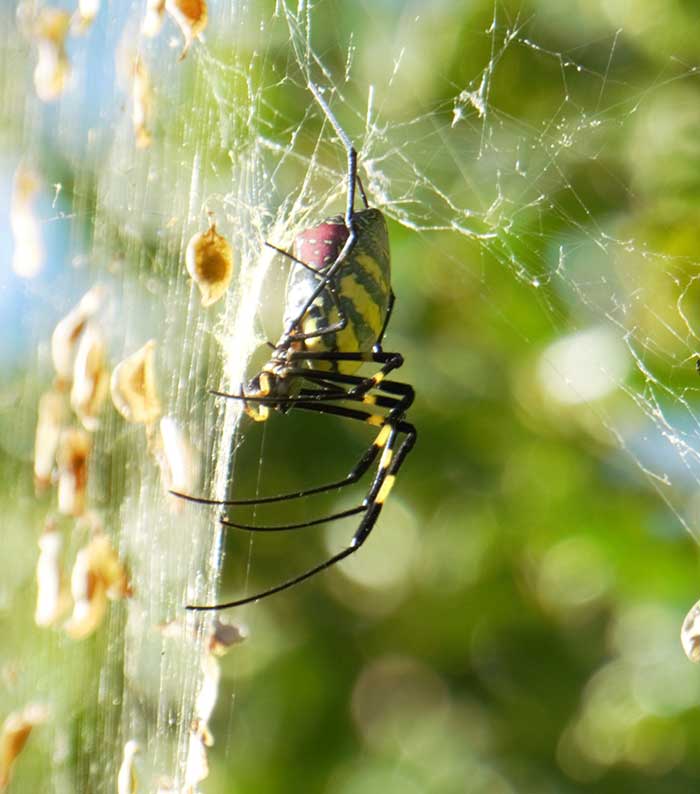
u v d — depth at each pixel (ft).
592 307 1.08
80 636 0.88
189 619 0.96
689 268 1.06
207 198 0.99
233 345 0.97
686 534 1.08
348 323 0.90
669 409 1.07
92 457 0.97
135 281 0.97
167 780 0.93
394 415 0.93
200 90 1.01
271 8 1.07
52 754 1.00
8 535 1.04
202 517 0.97
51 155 0.96
